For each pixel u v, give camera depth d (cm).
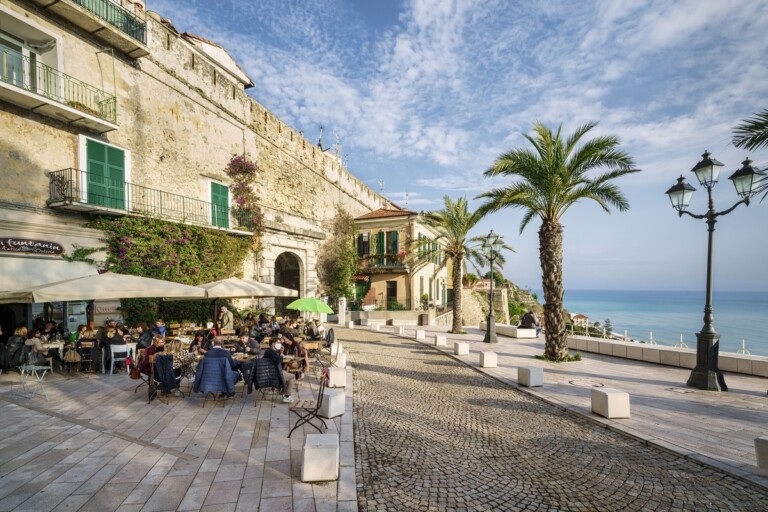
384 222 3575
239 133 2272
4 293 934
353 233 3594
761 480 489
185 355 902
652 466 545
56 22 1332
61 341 1139
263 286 1566
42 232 1259
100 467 502
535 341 2094
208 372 762
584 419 757
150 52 1692
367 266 3516
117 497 430
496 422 738
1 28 1238
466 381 1105
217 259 1909
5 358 1004
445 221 2459
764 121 729
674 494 467
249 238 2180
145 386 923
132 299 1511
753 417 748
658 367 1317
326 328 2548
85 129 1404
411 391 974
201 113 1984
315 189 3162
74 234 1346
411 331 2505
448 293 4703
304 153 3031
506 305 4769
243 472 495
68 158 1346
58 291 943
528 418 763
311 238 2797
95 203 1396
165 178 1748
